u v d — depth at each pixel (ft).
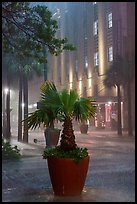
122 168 37.45
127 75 109.40
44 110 23.66
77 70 207.51
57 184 23.54
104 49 166.09
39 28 47.91
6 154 45.91
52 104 23.67
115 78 110.42
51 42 48.88
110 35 160.35
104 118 159.22
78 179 23.41
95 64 180.24
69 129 24.23
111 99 145.79
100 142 79.05
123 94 139.74
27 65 83.66
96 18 177.88
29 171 36.35
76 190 23.65
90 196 23.59
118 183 28.91
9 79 110.83
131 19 129.49
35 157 48.85
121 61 112.78
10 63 94.27
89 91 185.47
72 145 24.06
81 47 200.44
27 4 48.19
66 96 24.14
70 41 218.18
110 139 88.79
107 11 163.12
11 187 27.81
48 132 60.49
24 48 51.03
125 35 136.67
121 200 22.62
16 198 23.40
